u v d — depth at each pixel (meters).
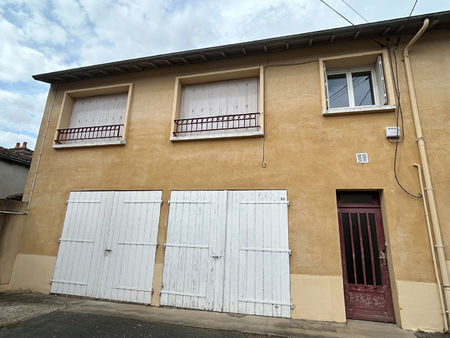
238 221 4.93
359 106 5.02
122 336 3.57
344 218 4.71
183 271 4.93
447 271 3.95
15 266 5.93
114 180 5.90
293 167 4.96
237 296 4.57
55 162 6.45
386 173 4.53
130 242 5.38
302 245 4.55
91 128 6.66
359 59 5.22
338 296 4.21
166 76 6.30
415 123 4.57
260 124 5.29
